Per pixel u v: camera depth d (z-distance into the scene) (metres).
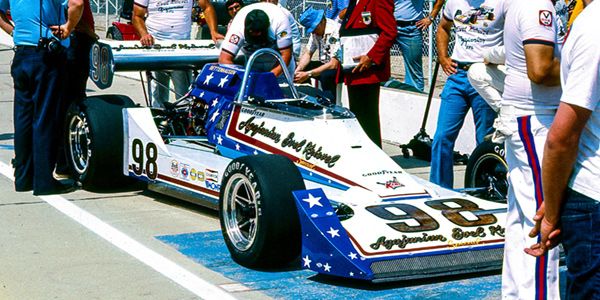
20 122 6.18
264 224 4.34
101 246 4.93
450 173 6.21
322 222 4.21
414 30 9.85
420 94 8.94
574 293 2.99
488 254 4.36
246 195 4.84
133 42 7.25
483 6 5.73
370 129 7.09
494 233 4.42
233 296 4.08
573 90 2.77
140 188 6.55
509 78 3.93
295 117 5.30
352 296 4.11
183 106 6.88
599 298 2.91
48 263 4.59
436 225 4.37
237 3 7.34
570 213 2.93
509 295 3.85
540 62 3.75
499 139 3.93
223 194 4.70
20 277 4.34
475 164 5.43
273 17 6.42
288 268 4.59
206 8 7.91
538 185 3.68
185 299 4.04
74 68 6.41
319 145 5.07
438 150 6.19
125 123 6.20
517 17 3.89
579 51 2.77
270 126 5.40
